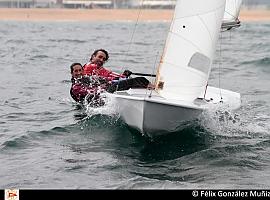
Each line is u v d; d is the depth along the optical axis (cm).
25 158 1585
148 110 1588
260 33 7662
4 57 4494
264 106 2308
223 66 3753
